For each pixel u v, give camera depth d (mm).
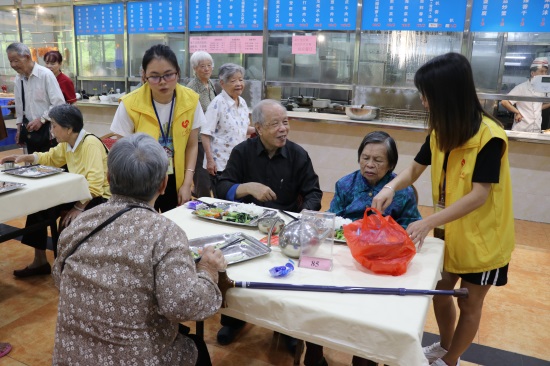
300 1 4590
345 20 4477
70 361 1084
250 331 2293
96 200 2617
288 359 2070
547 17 3791
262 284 1242
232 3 4887
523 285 2846
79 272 1067
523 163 4000
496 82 4227
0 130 3684
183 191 2479
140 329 1062
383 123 4309
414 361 1046
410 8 4203
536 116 4090
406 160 4355
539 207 4039
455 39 4191
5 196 2096
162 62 2146
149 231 1062
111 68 5992
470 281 1662
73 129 2578
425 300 1203
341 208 1910
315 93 5207
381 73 4543
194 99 2445
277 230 1666
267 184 2174
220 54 5234
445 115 1461
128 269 1043
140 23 5508
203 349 1384
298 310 1171
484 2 3957
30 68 3811
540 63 3984
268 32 4828
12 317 2350
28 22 6504
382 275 1353
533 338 2285
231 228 1728
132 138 1155
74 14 5973
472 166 1500
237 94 3281
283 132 2033
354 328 1110
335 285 1271
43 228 2688
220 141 3283
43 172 2514
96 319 1056
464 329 1755
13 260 3020
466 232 1607
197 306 1052
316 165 4809
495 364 2074
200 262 1206
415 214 1785
